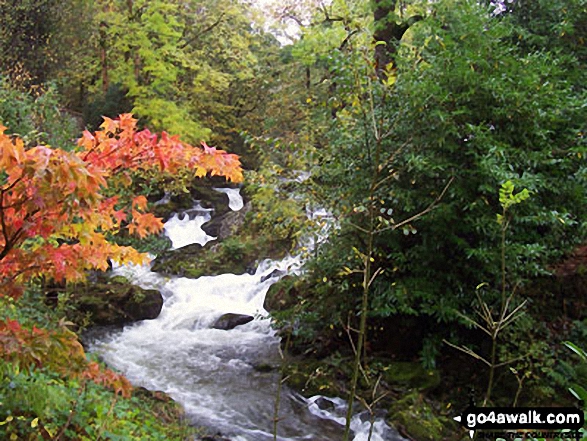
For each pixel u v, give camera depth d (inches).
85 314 318.0
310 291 287.0
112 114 593.0
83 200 93.3
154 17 549.0
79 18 524.4
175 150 115.0
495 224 227.1
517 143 248.1
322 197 251.1
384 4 339.0
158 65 559.8
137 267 433.4
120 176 112.3
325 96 313.7
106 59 627.8
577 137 255.4
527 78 243.1
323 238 269.7
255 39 749.3
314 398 242.1
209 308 373.4
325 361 269.7
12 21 449.1
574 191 245.3
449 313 240.2
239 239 472.7
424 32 321.4
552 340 241.4
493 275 249.6
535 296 253.9
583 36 323.6
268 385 259.8
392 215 251.1
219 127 749.9
